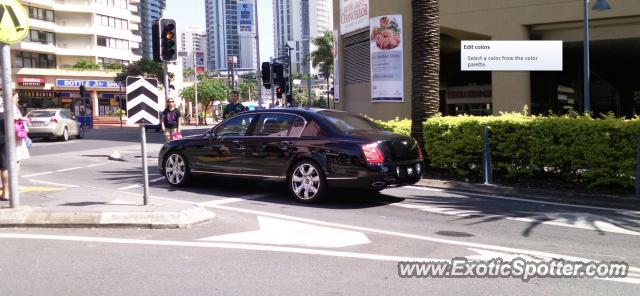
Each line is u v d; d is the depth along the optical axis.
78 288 4.85
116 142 26.00
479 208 8.86
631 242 6.73
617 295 4.78
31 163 15.78
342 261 5.71
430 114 12.74
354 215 8.18
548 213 8.48
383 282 5.05
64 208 7.65
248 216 8.02
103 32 71.94
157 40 12.77
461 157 11.70
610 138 9.81
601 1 13.38
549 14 17.80
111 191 9.49
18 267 5.47
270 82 22.33
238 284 4.96
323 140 8.95
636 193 9.38
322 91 102.25
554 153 10.48
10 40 7.27
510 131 11.05
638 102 31.78
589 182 10.29
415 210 8.64
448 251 6.18
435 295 4.73
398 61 19.05
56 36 68.75
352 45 22.97
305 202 9.09
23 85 61.38
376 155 8.59
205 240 6.57
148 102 7.92
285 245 6.34
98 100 67.56
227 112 14.71
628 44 20.92
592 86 31.83
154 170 13.90
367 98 21.50
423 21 12.75
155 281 5.04
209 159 10.30
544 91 27.50
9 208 7.55
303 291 4.78
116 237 6.71
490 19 18.64
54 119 26.23
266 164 9.53
